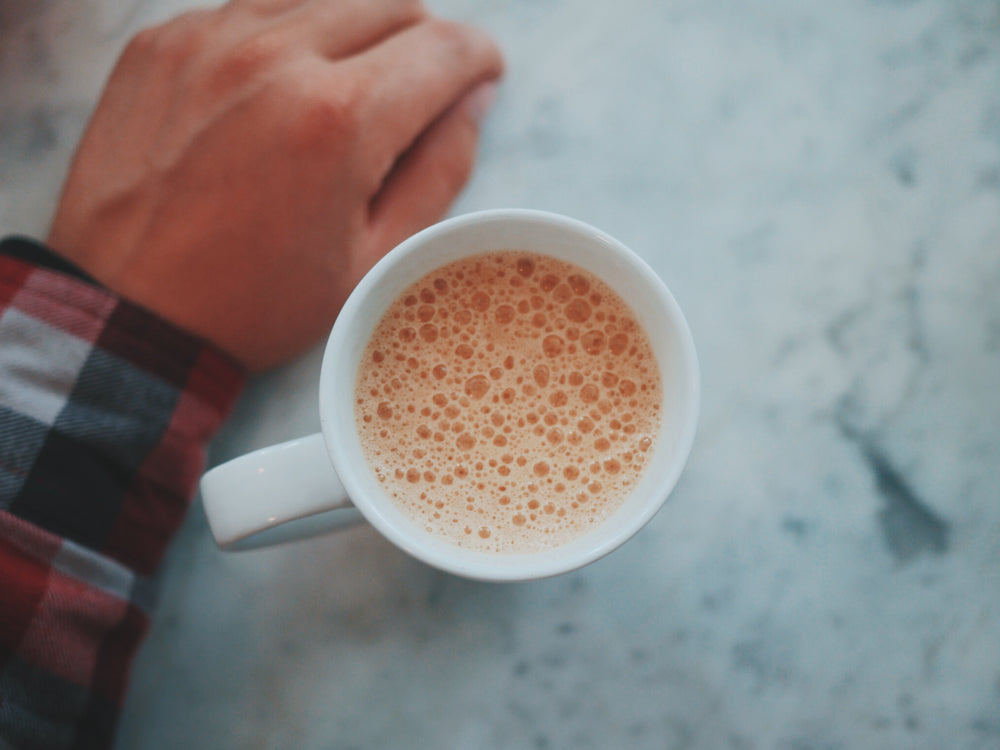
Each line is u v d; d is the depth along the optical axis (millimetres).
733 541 295
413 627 296
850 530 294
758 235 303
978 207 301
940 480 294
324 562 298
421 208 294
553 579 296
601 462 254
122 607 265
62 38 315
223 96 282
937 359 297
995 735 286
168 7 316
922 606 291
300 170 278
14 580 243
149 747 293
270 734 293
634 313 253
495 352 259
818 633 292
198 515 300
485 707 293
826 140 305
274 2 294
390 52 288
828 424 297
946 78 305
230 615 297
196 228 279
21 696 244
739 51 309
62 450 253
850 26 308
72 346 259
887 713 289
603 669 293
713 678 292
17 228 308
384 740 292
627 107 308
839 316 300
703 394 299
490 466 256
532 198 305
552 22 311
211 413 280
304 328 287
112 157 288
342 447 227
